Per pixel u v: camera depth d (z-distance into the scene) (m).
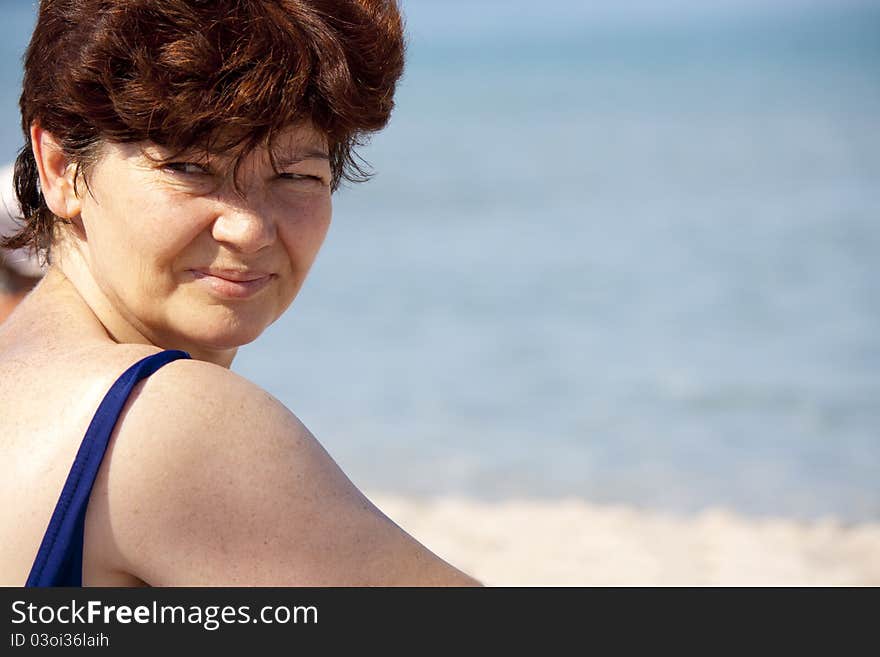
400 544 1.97
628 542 10.99
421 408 16.78
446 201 39.97
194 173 2.02
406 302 24.45
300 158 2.06
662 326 21.80
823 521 11.81
